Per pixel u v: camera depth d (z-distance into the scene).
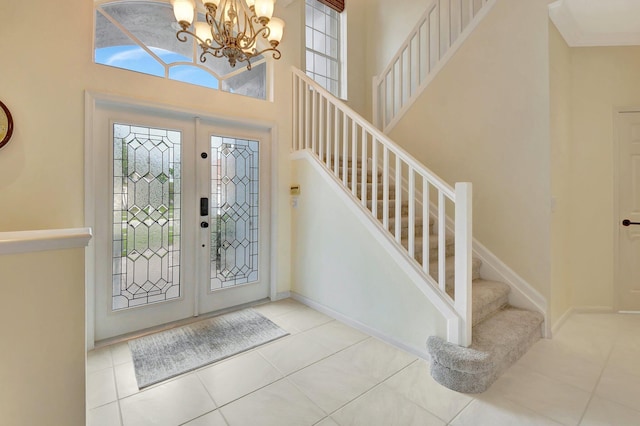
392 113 3.83
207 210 3.04
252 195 3.36
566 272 3.02
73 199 2.27
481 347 2.02
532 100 2.64
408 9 4.35
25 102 2.08
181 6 1.91
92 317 2.41
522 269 2.72
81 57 2.30
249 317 2.98
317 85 3.20
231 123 3.17
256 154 3.38
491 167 2.90
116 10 2.58
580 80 3.08
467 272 2.04
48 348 1.24
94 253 2.43
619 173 3.11
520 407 1.74
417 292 2.28
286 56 3.51
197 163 2.96
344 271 2.86
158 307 2.77
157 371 2.08
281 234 3.49
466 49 3.05
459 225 2.05
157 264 2.77
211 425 1.60
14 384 1.18
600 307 3.17
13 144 2.04
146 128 2.70
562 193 2.87
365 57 4.88
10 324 1.17
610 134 3.10
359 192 3.38
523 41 2.68
